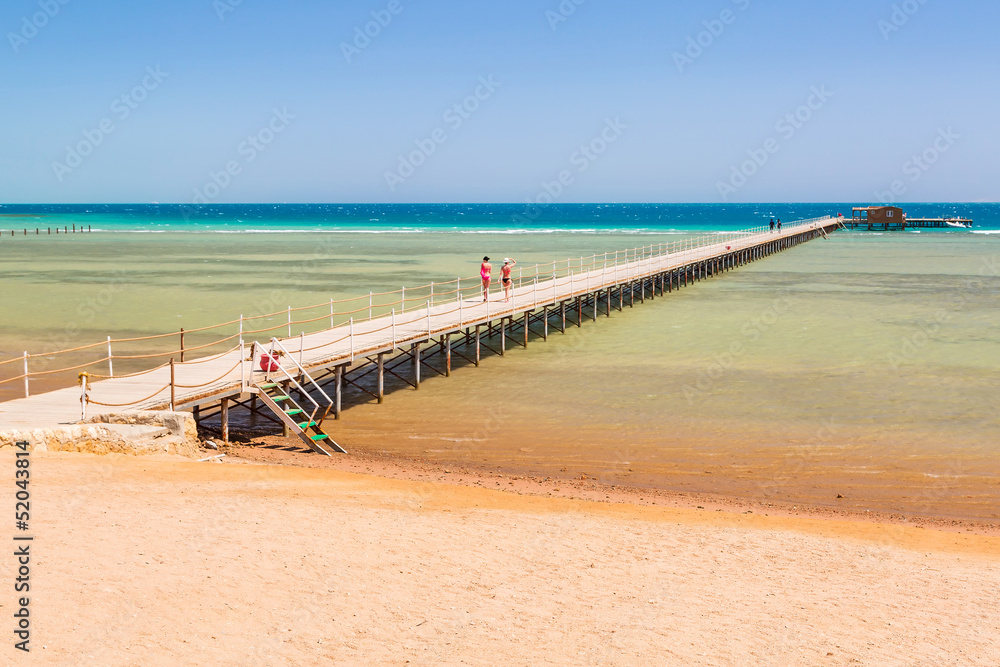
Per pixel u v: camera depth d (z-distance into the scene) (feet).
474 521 37.86
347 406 68.59
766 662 24.43
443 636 24.98
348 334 77.36
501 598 28.45
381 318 87.97
